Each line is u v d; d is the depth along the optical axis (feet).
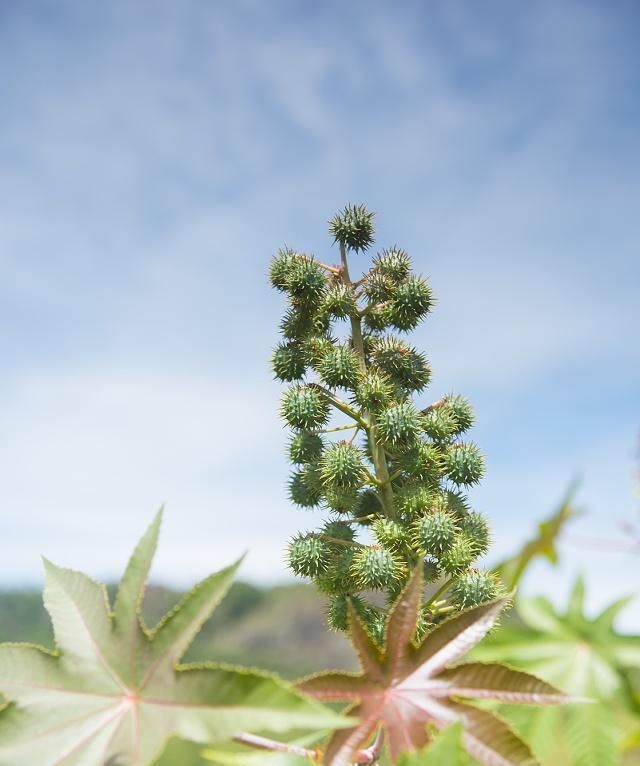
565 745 1.82
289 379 2.01
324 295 1.94
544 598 2.13
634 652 1.99
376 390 1.81
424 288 1.94
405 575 1.70
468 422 1.95
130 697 1.22
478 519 1.85
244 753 1.47
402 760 1.14
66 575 1.31
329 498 1.84
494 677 1.25
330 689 1.25
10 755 1.18
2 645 1.26
